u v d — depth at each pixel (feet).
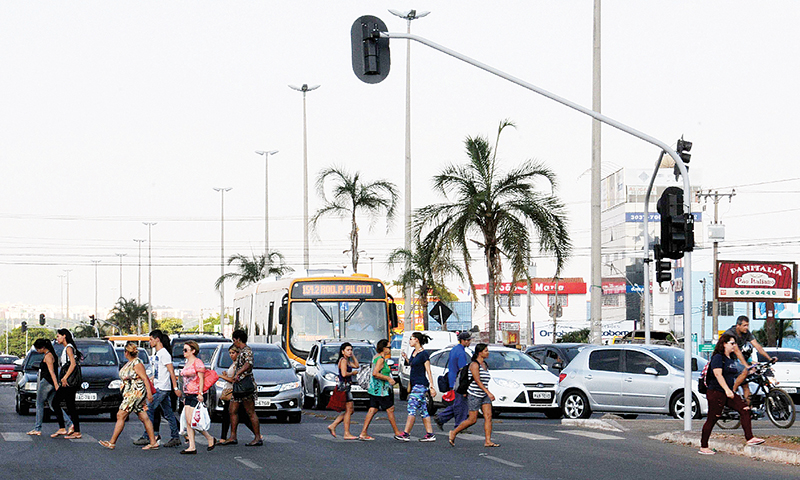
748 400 64.59
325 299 104.27
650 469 47.14
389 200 162.81
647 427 68.33
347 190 160.56
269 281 117.60
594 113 66.03
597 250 98.84
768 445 52.34
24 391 84.99
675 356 75.82
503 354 83.20
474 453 54.49
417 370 61.93
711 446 55.88
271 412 80.07
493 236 122.72
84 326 452.35
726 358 53.93
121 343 124.47
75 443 60.34
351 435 63.26
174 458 52.49
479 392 58.08
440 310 122.72
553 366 92.89
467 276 124.77
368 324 104.68
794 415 63.36
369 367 62.69
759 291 174.40
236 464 49.67
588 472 46.06
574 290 371.15
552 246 121.80
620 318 358.64
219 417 77.66
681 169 65.98
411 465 49.03
